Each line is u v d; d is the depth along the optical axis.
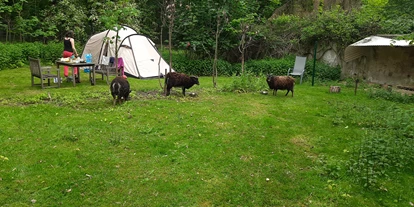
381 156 4.27
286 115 6.57
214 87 9.20
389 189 3.62
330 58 13.38
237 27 13.43
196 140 4.88
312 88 10.34
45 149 4.34
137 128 5.32
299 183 3.70
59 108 6.24
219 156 4.33
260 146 4.78
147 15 17.52
